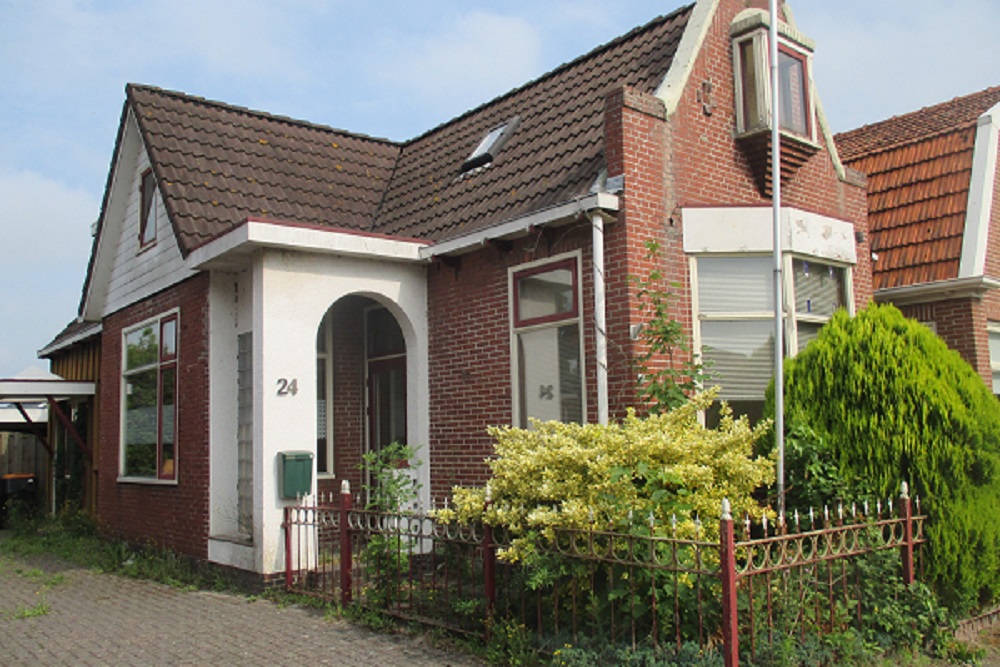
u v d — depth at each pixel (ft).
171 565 34.58
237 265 33.09
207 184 36.86
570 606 19.90
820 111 34.53
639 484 20.30
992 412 22.50
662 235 27.68
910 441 21.75
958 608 21.93
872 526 20.07
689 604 17.90
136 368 41.55
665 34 34.09
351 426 38.91
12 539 48.78
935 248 39.78
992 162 40.78
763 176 31.22
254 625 24.97
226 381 33.88
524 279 30.12
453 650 20.98
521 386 30.01
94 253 45.62
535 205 29.84
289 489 29.45
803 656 17.92
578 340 27.99
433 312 33.88
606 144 27.76
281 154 41.70
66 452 56.24
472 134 40.96
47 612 28.43
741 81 31.32
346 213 40.11
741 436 20.56
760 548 20.29
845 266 32.04
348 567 25.66
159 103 39.88
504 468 21.81
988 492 22.16
